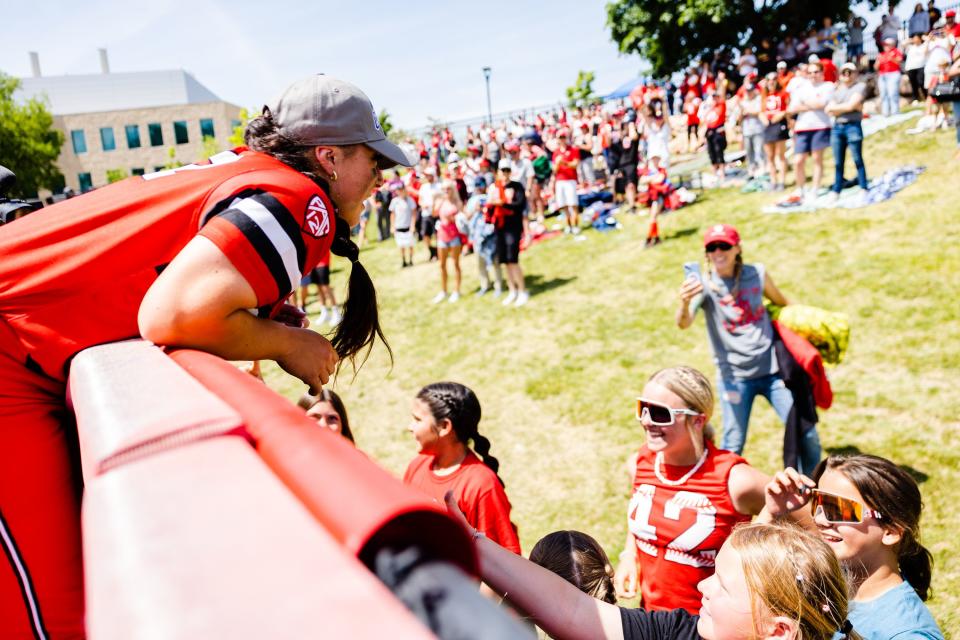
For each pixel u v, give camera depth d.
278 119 1.12
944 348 6.06
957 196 8.77
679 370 2.74
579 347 8.02
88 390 0.64
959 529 4.02
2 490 0.97
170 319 0.84
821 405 4.23
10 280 0.93
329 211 1.00
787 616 1.54
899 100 14.27
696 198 12.15
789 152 13.13
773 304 4.34
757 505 2.59
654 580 2.75
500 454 6.11
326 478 0.39
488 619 0.30
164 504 0.35
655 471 2.81
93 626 0.29
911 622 2.06
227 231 0.87
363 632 0.25
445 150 29.42
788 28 22.66
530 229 12.98
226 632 0.25
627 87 25.86
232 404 0.53
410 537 0.36
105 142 53.06
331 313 10.77
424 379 8.09
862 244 8.37
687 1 22.64
